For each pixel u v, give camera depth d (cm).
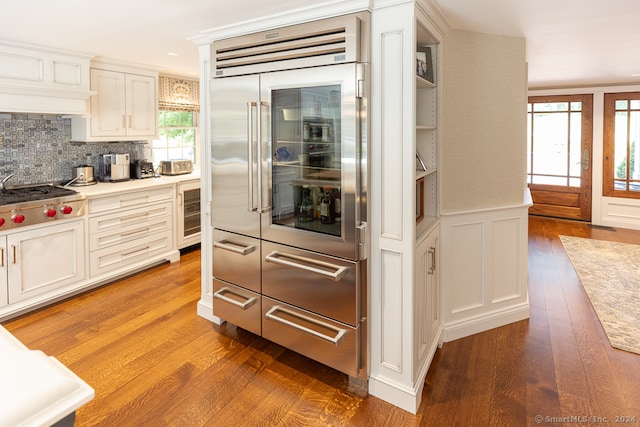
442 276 272
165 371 240
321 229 223
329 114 212
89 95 360
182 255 475
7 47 302
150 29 265
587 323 302
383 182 208
